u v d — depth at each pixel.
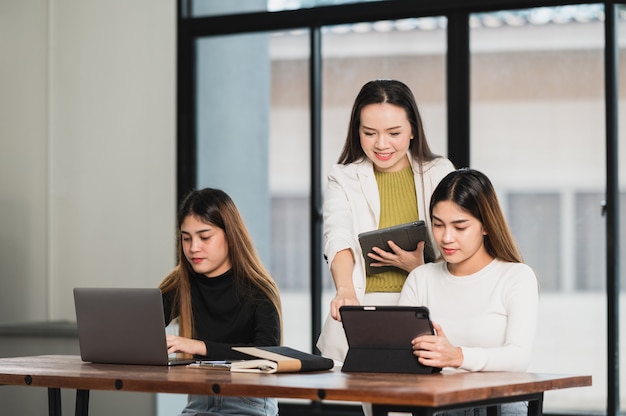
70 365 3.43
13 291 6.55
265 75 6.16
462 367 3.02
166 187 6.27
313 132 6.00
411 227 3.58
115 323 3.42
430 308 3.34
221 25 6.20
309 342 6.02
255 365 3.14
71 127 6.48
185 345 3.46
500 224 3.24
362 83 5.95
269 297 3.74
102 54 6.43
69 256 6.47
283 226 6.10
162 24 6.31
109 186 6.39
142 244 6.31
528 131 5.68
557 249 5.62
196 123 6.29
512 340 3.15
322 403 5.95
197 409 3.65
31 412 5.55
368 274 3.74
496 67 5.72
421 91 5.83
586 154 5.58
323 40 6.02
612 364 5.47
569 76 5.61
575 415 5.54
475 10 5.71
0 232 6.56
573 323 5.58
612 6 5.50
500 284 3.25
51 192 6.51
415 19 5.85
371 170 3.77
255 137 6.18
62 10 6.51
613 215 5.49
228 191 6.22
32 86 6.54
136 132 6.36
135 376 3.02
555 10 5.63
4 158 6.57
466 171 3.27
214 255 3.71
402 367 3.02
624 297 5.50
